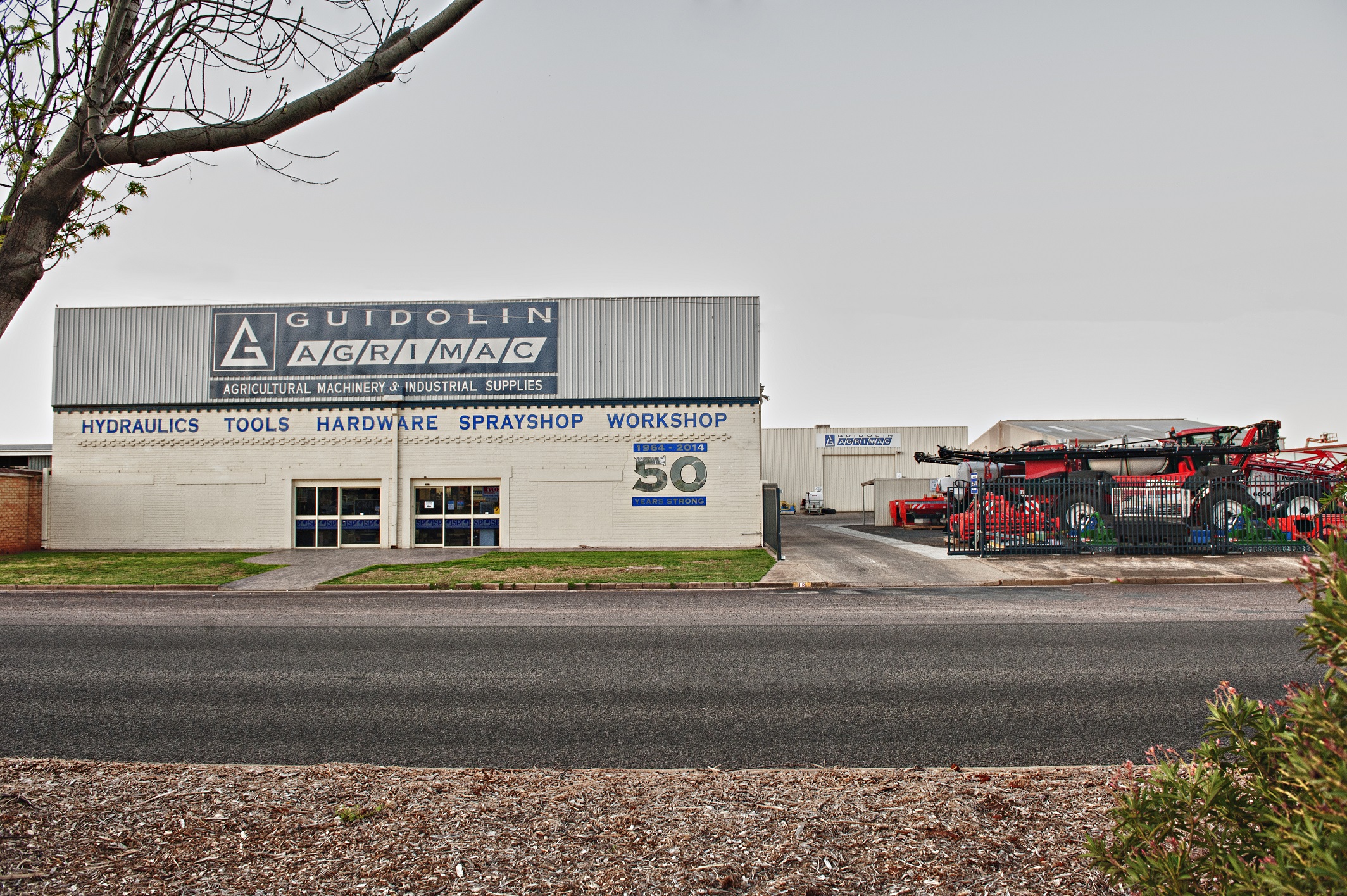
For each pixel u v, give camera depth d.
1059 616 11.24
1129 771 3.28
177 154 4.11
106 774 4.51
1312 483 18.39
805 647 9.14
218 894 3.05
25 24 4.06
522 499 24.03
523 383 24.28
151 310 24.61
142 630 10.73
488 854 3.43
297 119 4.04
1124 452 21.53
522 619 11.48
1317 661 2.30
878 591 14.66
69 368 24.56
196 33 4.06
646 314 24.39
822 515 50.84
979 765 5.14
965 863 3.32
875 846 3.50
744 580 15.91
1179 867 2.46
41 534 24.09
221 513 24.11
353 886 3.13
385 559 20.75
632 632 10.30
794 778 4.53
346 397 24.30
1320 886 1.94
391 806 4.01
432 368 24.36
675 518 23.89
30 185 3.86
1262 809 2.45
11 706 6.82
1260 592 13.72
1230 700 2.76
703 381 24.19
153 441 24.30
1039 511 19.48
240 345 24.48
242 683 7.63
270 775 4.58
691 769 4.74
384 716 6.45
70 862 3.28
